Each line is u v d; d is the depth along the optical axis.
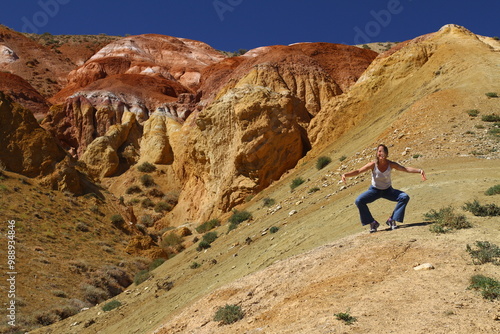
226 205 38.56
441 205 9.99
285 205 24.98
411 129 24.81
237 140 39.91
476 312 4.74
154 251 35.50
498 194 9.95
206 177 44.00
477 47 35.66
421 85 35.44
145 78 84.75
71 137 71.06
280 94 40.69
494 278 5.48
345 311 5.43
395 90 38.56
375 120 35.06
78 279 28.00
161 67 98.94
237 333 6.30
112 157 63.16
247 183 38.25
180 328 8.18
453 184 11.93
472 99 25.89
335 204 16.55
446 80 32.19
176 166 59.28
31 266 27.22
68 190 41.41
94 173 62.03
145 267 33.34
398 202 8.44
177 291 16.47
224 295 8.75
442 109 25.78
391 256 6.98
